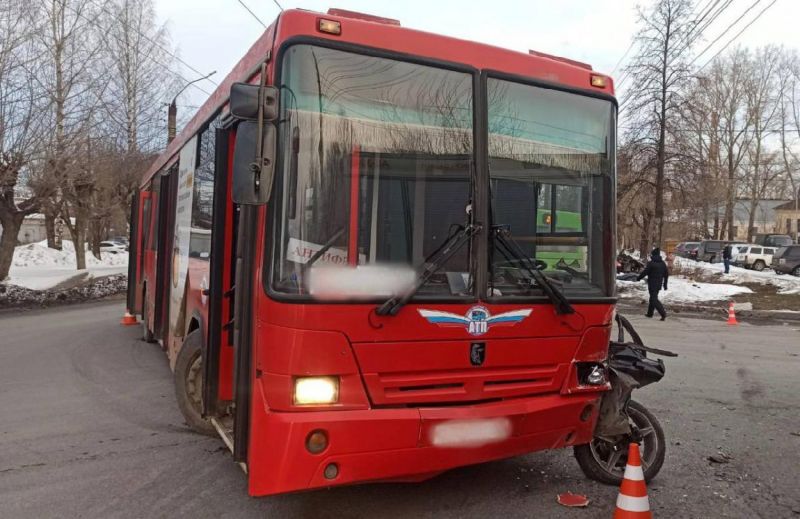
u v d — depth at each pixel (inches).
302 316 129.8
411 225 141.9
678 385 316.2
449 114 149.3
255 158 128.8
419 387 139.7
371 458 132.6
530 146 158.7
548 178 160.6
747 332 544.7
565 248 162.1
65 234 2217.0
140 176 1037.8
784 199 3339.1
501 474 189.3
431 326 139.7
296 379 130.0
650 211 1278.3
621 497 148.2
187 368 223.5
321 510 162.6
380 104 142.8
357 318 133.3
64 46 692.1
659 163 1095.0
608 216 170.2
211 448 213.9
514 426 147.3
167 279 300.2
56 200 836.0
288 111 134.4
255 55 161.5
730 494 177.5
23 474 189.9
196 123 238.8
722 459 205.3
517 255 151.8
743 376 340.2
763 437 229.6
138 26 1037.8
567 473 190.7
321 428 128.5
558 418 155.5
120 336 462.6
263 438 130.6
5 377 324.5
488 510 163.2
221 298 175.5
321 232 134.6
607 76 176.1
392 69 144.8
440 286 142.3
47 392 292.4
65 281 845.8
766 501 172.7
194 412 224.2
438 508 164.1
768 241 1691.7
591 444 181.0
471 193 148.2
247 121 130.8
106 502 169.2
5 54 624.4
